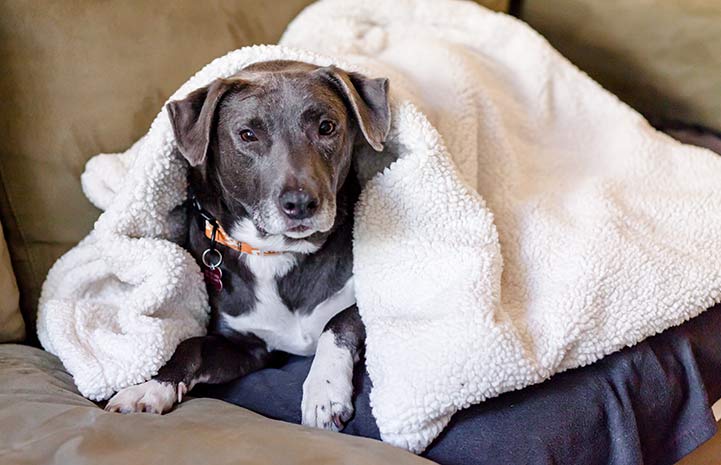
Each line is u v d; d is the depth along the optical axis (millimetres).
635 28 2201
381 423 1392
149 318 1537
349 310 1639
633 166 1885
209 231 1636
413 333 1470
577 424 1448
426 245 1570
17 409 1316
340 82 1518
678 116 2182
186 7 1891
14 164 1751
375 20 2074
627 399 1516
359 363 1582
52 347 1645
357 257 1626
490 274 1525
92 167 1765
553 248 1655
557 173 1900
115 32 1803
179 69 1878
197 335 1649
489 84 1936
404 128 1575
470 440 1406
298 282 1641
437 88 1788
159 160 1582
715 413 1814
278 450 1188
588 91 1982
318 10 2047
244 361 1659
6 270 1689
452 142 1742
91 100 1787
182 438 1216
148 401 1421
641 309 1566
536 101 1953
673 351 1611
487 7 2328
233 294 1651
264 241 1581
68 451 1175
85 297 1693
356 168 1696
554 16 2346
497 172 1789
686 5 2119
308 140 1487
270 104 1476
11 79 1731
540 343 1499
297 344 1699
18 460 1164
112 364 1468
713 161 1898
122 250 1587
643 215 1790
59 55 1756
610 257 1604
